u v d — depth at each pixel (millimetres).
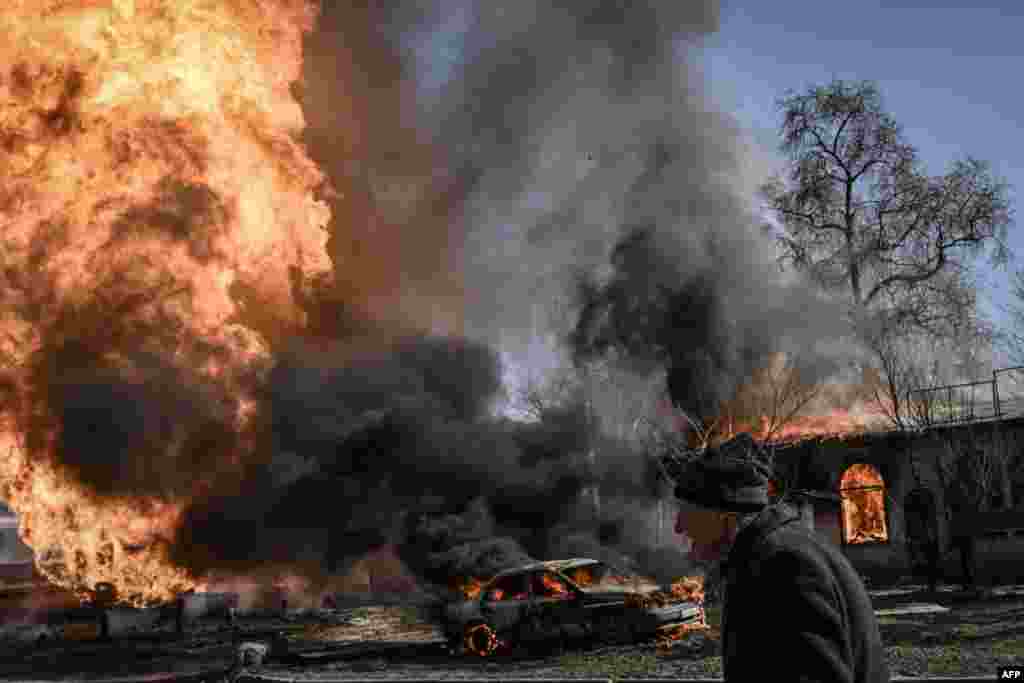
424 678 11516
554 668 12250
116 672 16969
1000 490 23812
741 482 2020
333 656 15617
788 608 1831
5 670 18469
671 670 10930
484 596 15125
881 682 1902
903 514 25312
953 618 14938
